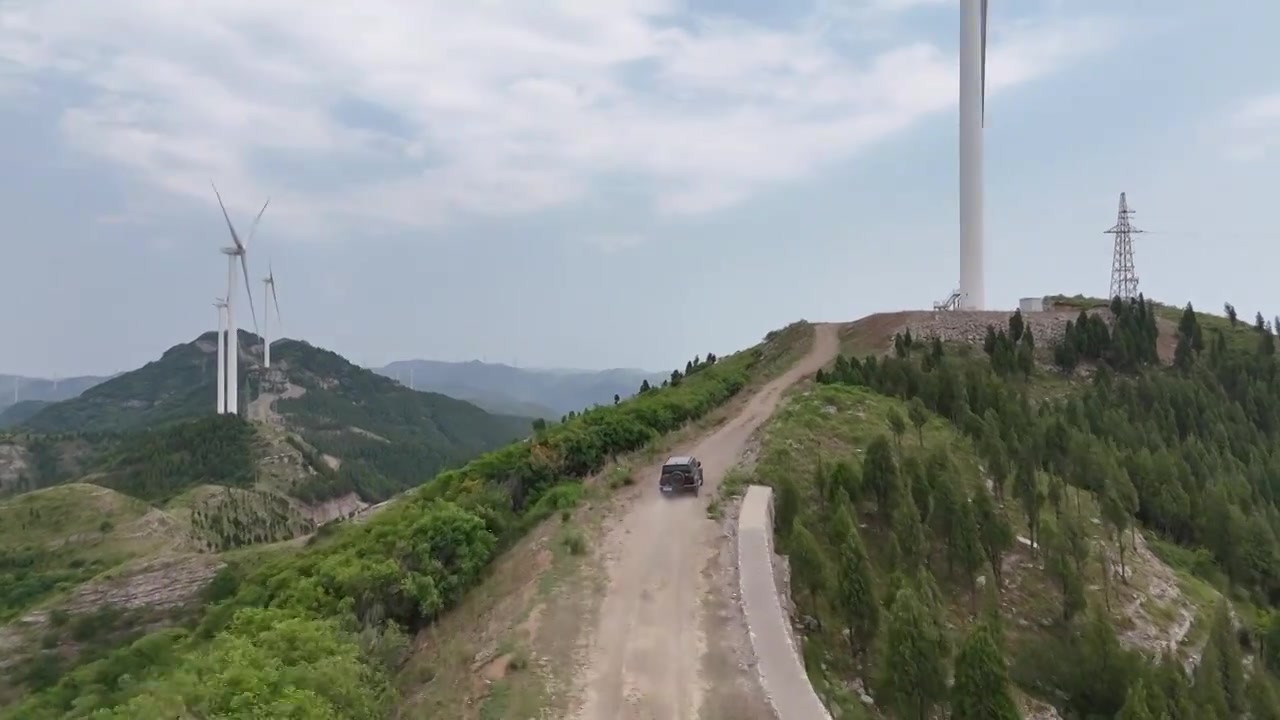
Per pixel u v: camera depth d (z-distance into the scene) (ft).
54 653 224.33
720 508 114.32
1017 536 131.54
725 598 86.58
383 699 66.13
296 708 54.95
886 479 120.37
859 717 74.02
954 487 120.67
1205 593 140.56
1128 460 177.06
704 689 69.00
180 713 56.34
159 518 394.32
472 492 120.57
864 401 174.09
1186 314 274.77
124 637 228.02
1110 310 294.46
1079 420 196.54
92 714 63.57
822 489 121.70
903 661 75.61
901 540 110.42
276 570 113.50
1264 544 159.84
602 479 134.72
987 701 70.85
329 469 613.11
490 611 87.97
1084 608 111.96
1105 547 135.44
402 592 89.71
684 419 181.78
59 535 366.02
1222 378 254.88
